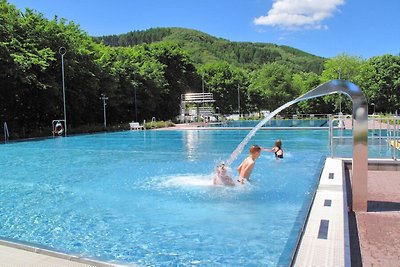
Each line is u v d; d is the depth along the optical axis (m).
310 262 3.01
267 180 7.80
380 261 3.35
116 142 18.78
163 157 12.30
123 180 8.26
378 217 4.77
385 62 55.00
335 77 57.75
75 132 25.78
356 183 5.07
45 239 4.54
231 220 5.11
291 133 22.11
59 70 26.25
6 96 24.27
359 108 5.05
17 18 24.11
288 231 4.59
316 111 58.59
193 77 50.12
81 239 4.52
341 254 3.15
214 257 3.84
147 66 40.12
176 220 5.18
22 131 23.89
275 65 65.50
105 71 31.91
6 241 3.92
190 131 26.23
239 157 11.87
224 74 59.03
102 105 32.72
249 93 60.75
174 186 7.44
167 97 44.66
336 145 13.48
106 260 3.78
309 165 9.76
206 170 9.50
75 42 29.30
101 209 5.87
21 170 10.00
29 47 23.52
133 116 38.19
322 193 5.46
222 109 57.75
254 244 4.17
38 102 26.06
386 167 7.69
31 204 6.27
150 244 4.28
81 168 10.19
